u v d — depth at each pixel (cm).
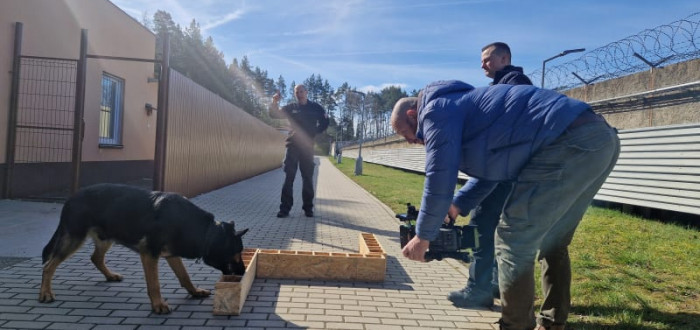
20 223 629
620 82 1019
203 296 384
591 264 493
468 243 326
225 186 1390
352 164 4178
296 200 1152
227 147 1389
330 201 1166
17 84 829
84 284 399
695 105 813
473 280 391
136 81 1372
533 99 256
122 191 363
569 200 248
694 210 715
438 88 279
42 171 902
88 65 1077
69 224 361
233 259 374
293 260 446
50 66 922
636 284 432
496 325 349
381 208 1066
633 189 859
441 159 255
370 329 331
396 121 301
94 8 1099
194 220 356
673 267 485
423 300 402
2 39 804
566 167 243
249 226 728
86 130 1082
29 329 304
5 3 806
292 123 839
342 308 372
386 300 397
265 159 2364
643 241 609
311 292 409
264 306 368
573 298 391
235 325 327
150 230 338
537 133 247
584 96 1148
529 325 275
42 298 353
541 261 317
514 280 261
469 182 361
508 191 366
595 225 722
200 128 1073
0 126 805
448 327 341
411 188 1627
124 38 1277
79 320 323
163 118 827
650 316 350
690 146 730
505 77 382
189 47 6931
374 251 499
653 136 816
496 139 256
